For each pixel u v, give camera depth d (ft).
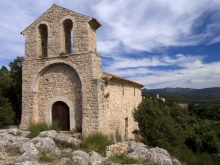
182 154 46.65
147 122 44.80
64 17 46.19
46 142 31.35
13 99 61.52
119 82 56.49
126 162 28.66
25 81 47.67
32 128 41.81
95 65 44.01
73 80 45.57
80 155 28.96
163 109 50.88
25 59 48.29
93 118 41.16
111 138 47.93
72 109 45.01
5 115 48.78
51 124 43.88
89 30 44.47
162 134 44.68
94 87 41.88
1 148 29.25
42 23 47.88
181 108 90.48
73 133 43.04
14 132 39.83
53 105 47.47
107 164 27.55
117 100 54.24
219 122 165.89
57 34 46.37
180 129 53.72
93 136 37.88
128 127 62.90
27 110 46.70
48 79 47.55
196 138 67.97
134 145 37.14
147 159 30.14
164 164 29.12
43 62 46.55
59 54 45.62
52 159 27.32
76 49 44.24
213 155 62.23
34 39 48.21
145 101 49.03
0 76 61.87
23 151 27.55
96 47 48.14
